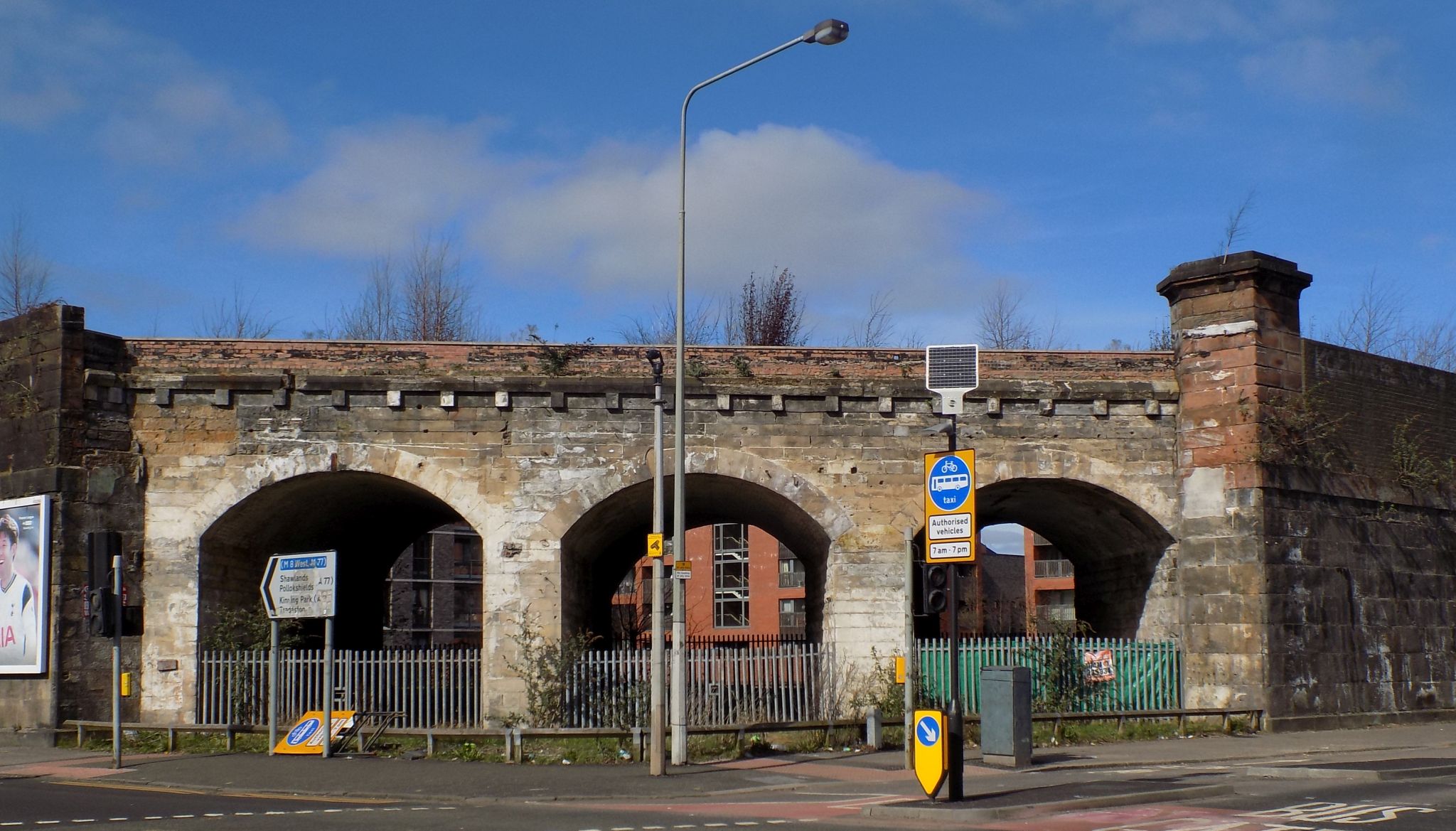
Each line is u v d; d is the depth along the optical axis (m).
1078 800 15.55
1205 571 26.12
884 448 26.20
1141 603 28.31
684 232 20.81
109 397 25.22
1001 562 88.06
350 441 25.47
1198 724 25.45
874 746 23.17
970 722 24.44
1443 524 29.55
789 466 25.95
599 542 30.06
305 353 25.88
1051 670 25.70
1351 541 27.23
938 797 16.16
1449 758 21.44
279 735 23.30
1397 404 28.83
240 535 26.39
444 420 25.58
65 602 24.39
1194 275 26.80
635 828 14.02
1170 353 27.25
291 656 25.09
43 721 24.16
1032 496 28.95
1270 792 17.03
